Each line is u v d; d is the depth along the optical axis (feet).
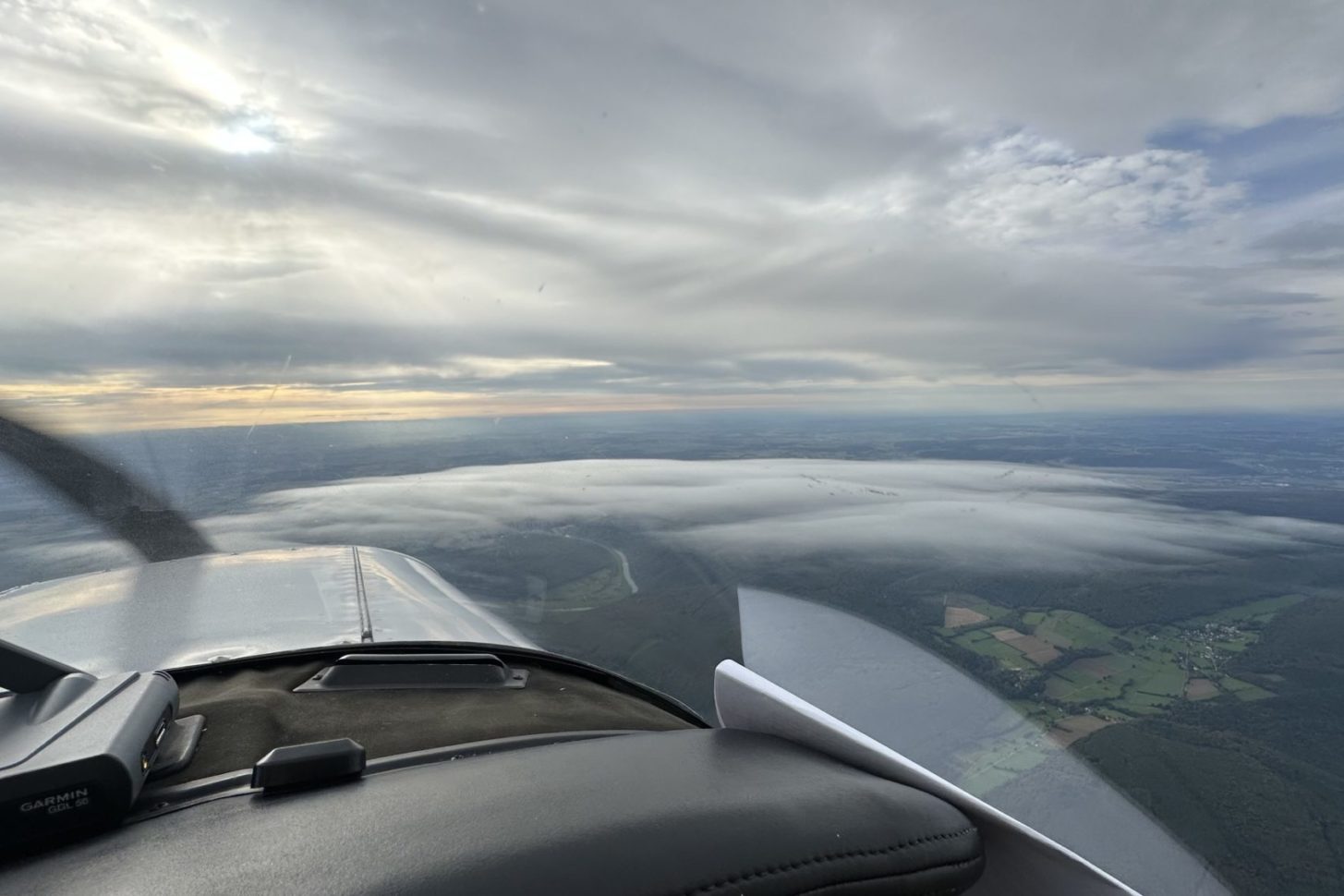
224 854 3.26
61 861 3.49
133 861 3.35
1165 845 4.98
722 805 3.71
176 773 4.80
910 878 3.73
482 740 5.69
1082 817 5.11
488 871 2.91
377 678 7.14
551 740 5.77
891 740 5.69
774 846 3.42
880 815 3.96
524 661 8.29
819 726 5.09
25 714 4.21
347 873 2.93
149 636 8.74
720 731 5.50
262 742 5.46
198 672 7.52
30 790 3.60
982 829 4.61
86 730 4.10
